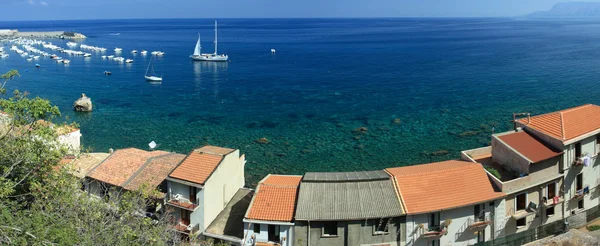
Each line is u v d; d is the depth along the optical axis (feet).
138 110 394.11
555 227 173.37
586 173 181.16
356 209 154.51
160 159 191.62
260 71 618.85
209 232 164.45
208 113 382.01
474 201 159.33
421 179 165.58
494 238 166.71
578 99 394.52
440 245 160.35
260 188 165.99
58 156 127.95
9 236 94.07
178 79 556.92
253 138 311.06
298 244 154.71
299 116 368.48
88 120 360.69
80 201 118.11
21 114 132.36
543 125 185.47
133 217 124.77
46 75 589.32
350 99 426.51
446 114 360.89
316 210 154.10
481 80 502.38
